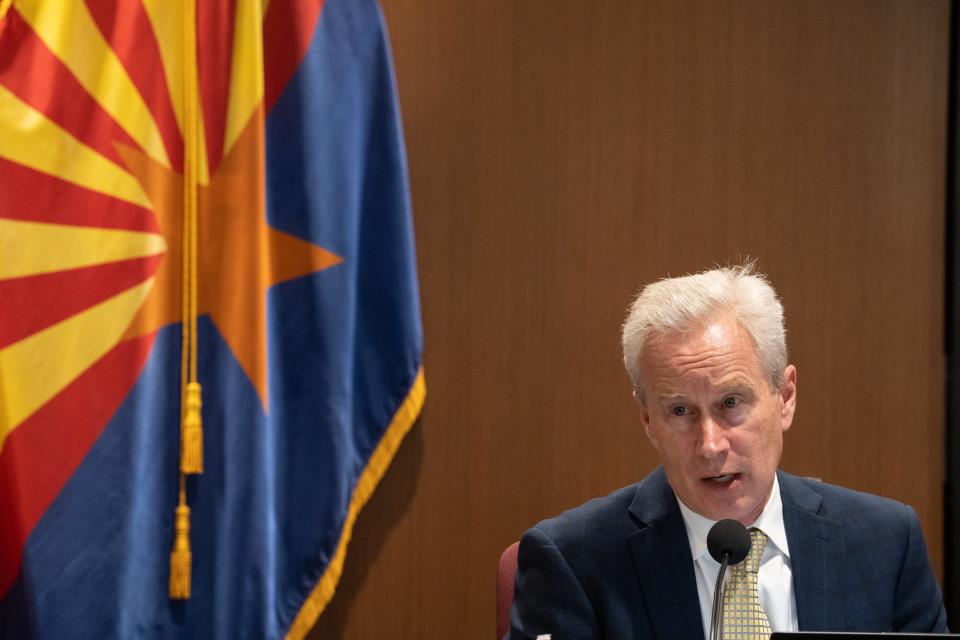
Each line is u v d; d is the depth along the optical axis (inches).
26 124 204.5
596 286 243.1
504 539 240.8
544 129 242.8
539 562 142.4
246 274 215.9
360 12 226.8
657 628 135.1
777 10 248.4
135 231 210.5
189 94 214.8
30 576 201.9
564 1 243.9
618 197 243.9
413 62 240.4
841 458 246.7
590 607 138.9
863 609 138.2
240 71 217.3
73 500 204.5
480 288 241.4
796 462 246.2
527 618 140.6
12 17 205.2
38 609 201.9
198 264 216.5
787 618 137.9
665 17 246.4
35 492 202.8
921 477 248.2
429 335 240.5
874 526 144.3
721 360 125.8
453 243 241.0
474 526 240.5
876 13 249.4
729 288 130.0
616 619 137.1
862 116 248.7
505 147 242.1
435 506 239.9
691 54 246.2
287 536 220.2
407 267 227.8
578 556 141.5
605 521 144.1
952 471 246.7
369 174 228.2
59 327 205.2
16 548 202.8
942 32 250.1
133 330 209.2
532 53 243.0
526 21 243.1
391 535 239.0
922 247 248.8
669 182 245.0
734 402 126.9
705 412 126.9
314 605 218.7
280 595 219.0
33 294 204.1
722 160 245.9
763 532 139.5
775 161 247.1
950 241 249.0
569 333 242.5
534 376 241.9
